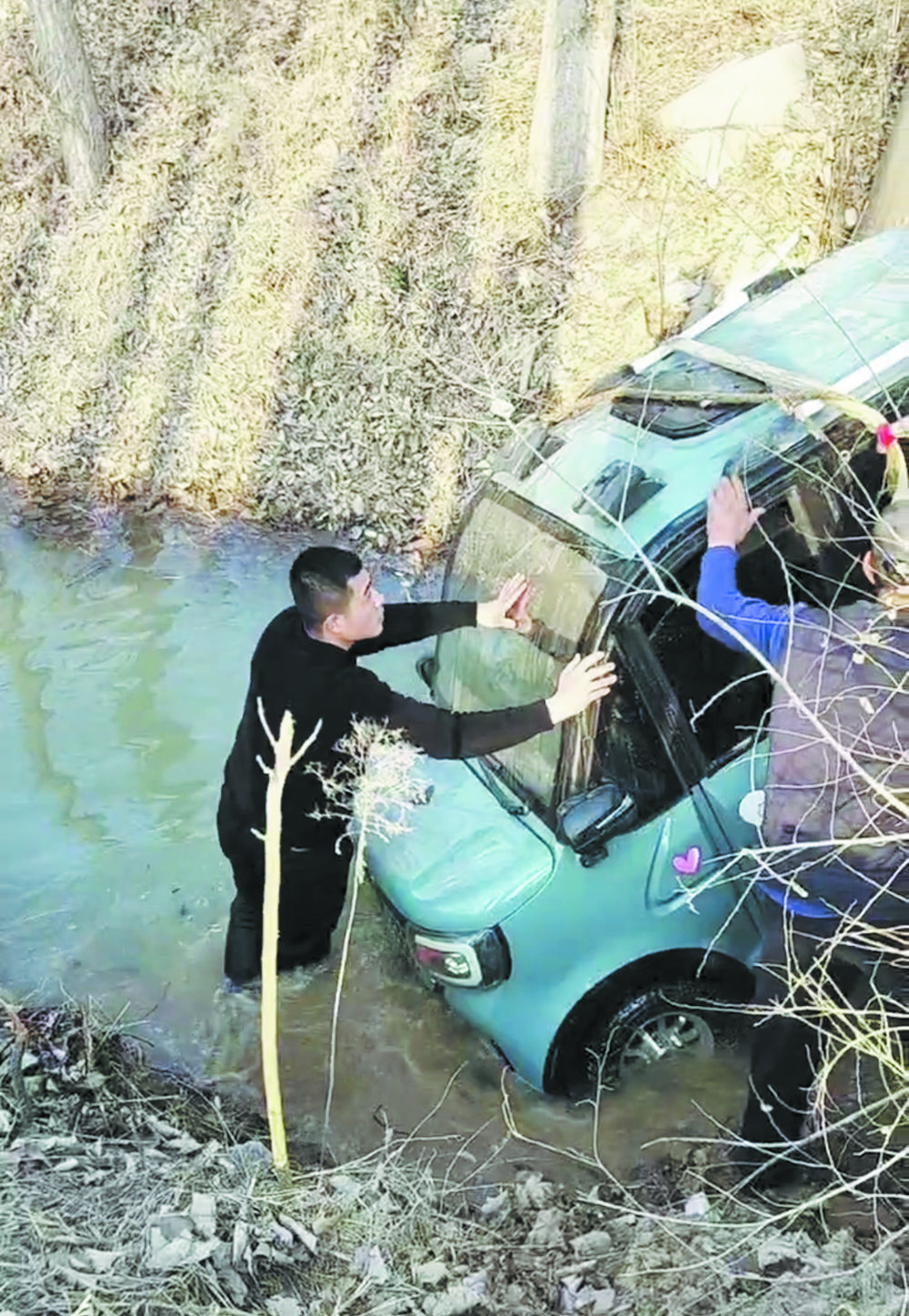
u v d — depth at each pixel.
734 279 7.95
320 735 4.24
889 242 4.99
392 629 4.37
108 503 8.39
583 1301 3.54
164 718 6.55
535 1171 4.22
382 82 9.77
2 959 5.29
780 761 3.39
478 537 4.70
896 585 3.27
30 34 10.69
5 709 6.64
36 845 5.84
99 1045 4.78
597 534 4.12
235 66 10.29
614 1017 4.17
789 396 4.11
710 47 9.10
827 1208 3.82
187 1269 3.45
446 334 8.36
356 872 4.55
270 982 3.60
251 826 4.50
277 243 9.12
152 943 5.34
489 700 4.54
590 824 3.96
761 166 8.48
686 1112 4.29
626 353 7.91
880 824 3.30
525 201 8.70
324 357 8.52
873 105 8.48
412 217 8.91
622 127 8.74
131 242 9.59
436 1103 4.54
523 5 9.88
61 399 9.13
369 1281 3.58
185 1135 4.30
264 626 7.21
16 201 10.17
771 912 3.96
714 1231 3.71
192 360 8.88
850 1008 3.49
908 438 3.98
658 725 4.02
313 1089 4.63
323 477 8.09
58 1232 3.57
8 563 7.92
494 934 4.07
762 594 4.06
